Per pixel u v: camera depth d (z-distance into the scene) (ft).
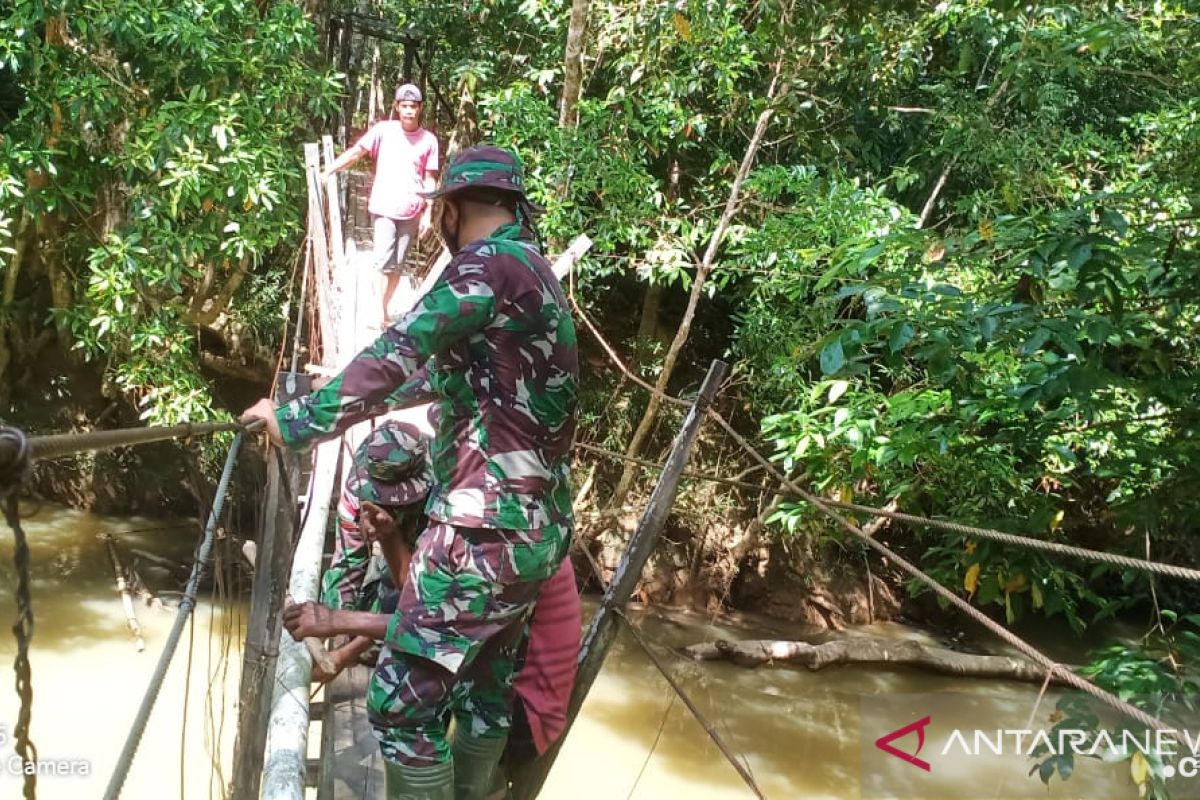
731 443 37.29
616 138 28.35
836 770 26.11
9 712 23.31
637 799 24.14
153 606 29.53
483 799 7.64
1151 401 12.91
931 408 14.87
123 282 27.02
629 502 36.22
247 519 10.18
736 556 35.04
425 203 20.80
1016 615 14.24
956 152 26.66
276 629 7.87
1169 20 21.43
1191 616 11.19
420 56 38.58
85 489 35.65
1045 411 13.07
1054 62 15.79
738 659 31.42
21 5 24.13
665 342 39.14
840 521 8.43
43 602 29.04
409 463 8.79
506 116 28.73
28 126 26.27
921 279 13.93
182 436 5.28
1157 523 11.89
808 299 29.45
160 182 26.76
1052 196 24.76
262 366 37.04
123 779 4.58
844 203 25.09
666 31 27.48
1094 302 11.04
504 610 6.86
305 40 28.04
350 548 9.98
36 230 32.65
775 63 28.37
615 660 31.17
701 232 29.91
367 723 9.27
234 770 7.73
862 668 32.17
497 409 6.73
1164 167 19.76
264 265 36.81
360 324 18.88
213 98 27.32
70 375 36.37
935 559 34.14
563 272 18.48
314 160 21.79
